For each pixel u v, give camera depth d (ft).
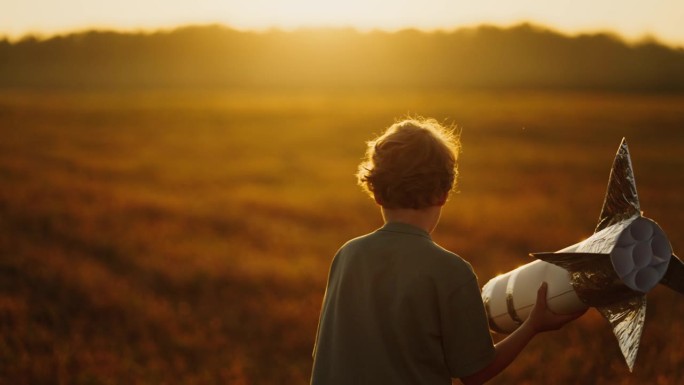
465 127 176.86
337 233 61.67
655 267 7.11
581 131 170.50
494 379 23.24
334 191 88.63
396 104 263.49
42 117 209.67
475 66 435.94
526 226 60.23
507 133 166.20
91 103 267.39
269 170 111.55
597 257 6.93
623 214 7.27
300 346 29.32
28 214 62.13
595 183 95.81
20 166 105.60
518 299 7.87
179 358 27.84
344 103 274.36
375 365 7.09
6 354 26.50
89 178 97.50
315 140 157.99
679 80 375.66
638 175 101.30
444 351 7.16
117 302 35.37
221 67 464.24
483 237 55.31
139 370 26.12
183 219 65.87
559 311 7.50
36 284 38.78
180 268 43.75
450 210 69.36
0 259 43.65
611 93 337.52
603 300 7.18
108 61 460.14
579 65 418.51
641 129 175.52
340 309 7.46
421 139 7.30
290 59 468.75
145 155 132.46
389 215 7.54
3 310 33.09
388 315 7.14
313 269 43.68
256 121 203.51
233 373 25.68
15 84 415.44
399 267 7.24
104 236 54.49
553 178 99.71
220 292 38.70
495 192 86.17
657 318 29.37
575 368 23.45
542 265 7.77
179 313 34.30
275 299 36.32
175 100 293.64
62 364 25.84
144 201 75.10
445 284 7.07
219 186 94.02
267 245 54.60
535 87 386.32
